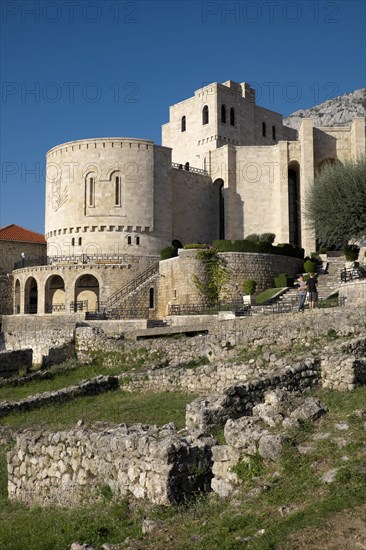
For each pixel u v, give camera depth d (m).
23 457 12.37
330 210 46.94
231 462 9.52
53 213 63.41
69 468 11.19
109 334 33.47
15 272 59.97
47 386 26.14
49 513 10.72
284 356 18.33
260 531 7.48
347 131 65.31
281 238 65.00
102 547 8.33
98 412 18.23
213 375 19.48
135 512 9.30
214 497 9.17
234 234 66.31
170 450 9.27
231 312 37.25
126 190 60.97
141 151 61.84
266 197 66.94
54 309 59.31
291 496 8.25
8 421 18.78
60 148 63.16
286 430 10.11
